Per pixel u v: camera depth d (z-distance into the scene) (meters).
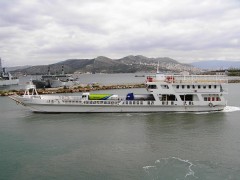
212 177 32.75
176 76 68.75
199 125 56.06
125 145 43.81
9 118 64.62
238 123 57.56
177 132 50.97
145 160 37.62
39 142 45.62
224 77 69.56
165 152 40.50
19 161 37.69
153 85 68.50
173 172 34.06
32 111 71.06
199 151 40.75
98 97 69.12
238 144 43.75
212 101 69.00
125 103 67.94
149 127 54.78
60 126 56.19
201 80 68.19
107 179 32.56
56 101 67.75
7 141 46.34
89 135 49.50
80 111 68.81
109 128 54.28
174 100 69.00
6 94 119.50
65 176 33.31
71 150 41.72
